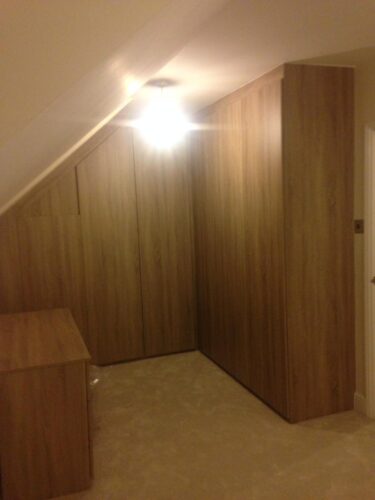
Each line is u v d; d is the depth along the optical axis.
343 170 2.78
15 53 0.84
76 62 0.87
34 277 3.69
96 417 3.02
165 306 4.18
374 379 2.83
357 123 2.75
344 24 1.95
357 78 2.71
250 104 2.93
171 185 4.07
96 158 3.79
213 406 3.13
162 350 4.21
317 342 2.84
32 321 3.00
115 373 3.83
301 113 2.63
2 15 0.80
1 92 0.86
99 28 0.86
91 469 2.26
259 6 1.74
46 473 2.18
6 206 2.95
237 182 3.22
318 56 2.43
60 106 0.98
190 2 0.99
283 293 2.75
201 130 3.77
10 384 2.08
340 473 2.30
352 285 2.90
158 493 2.19
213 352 3.98
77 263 3.81
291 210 2.68
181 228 4.16
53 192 3.68
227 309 3.60
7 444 2.11
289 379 2.79
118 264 3.96
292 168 2.66
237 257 3.33
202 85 2.90
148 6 0.88
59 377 2.15
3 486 2.12
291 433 2.71
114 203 3.89
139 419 2.98
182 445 2.64
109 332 4.00
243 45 2.19
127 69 1.22
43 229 3.68
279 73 2.58
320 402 2.89
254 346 3.20
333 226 2.80
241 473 2.33
